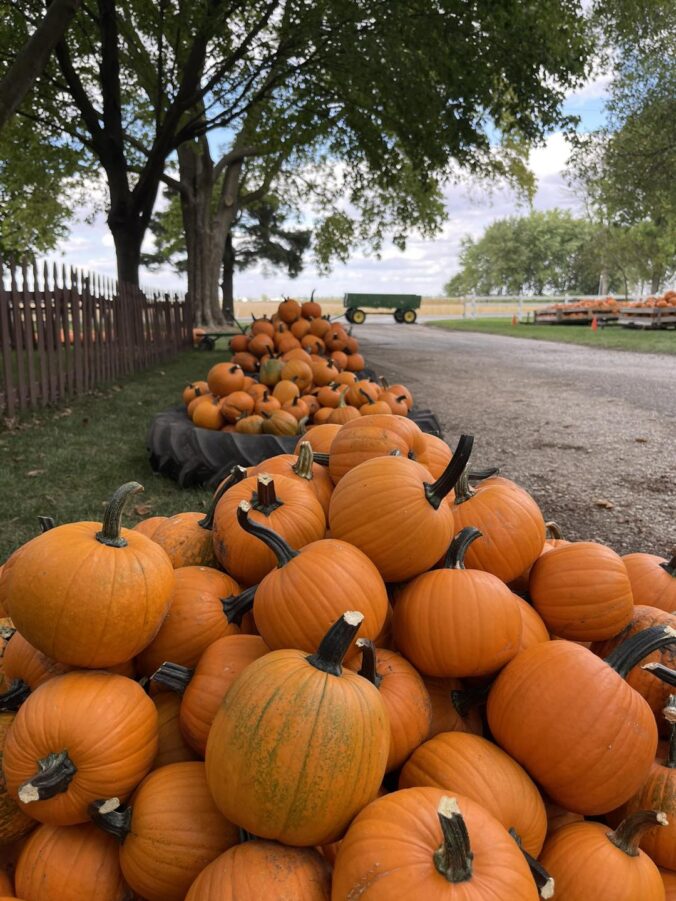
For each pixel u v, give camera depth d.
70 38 17.73
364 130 18.08
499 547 2.10
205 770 1.40
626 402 10.48
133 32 18.25
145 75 19.48
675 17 21.81
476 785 1.49
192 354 19.17
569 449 7.30
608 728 1.52
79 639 1.56
